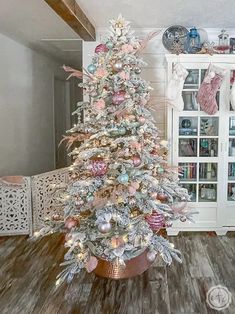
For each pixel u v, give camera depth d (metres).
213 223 3.46
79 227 2.47
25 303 2.21
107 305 2.19
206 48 3.28
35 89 4.86
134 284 2.45
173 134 3.36
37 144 4.97
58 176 3.56
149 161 2.50
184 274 2.59
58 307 2.17
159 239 2.57
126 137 2.41
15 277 2.55
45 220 2.74
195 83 3.36
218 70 3.20
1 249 3.08
